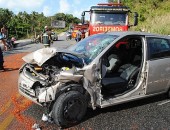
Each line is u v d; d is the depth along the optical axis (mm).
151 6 34969
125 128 5074
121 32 6172
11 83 8211
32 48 21406
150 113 5844
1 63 10156
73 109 5016
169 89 6621
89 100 5262
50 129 4961
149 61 5867
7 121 5289
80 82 5094
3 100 6535
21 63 12281
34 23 56812
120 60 6465
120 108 6086
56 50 5328
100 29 13273
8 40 20562
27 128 4973
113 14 13242
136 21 13547
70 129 4988
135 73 5938
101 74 5312
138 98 5895
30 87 5113
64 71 4918
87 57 5449
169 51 6309
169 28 20922
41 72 5461
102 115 5660
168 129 5059
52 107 5008
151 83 5965
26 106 6117
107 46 5527
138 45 6434
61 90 4891
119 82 5809
